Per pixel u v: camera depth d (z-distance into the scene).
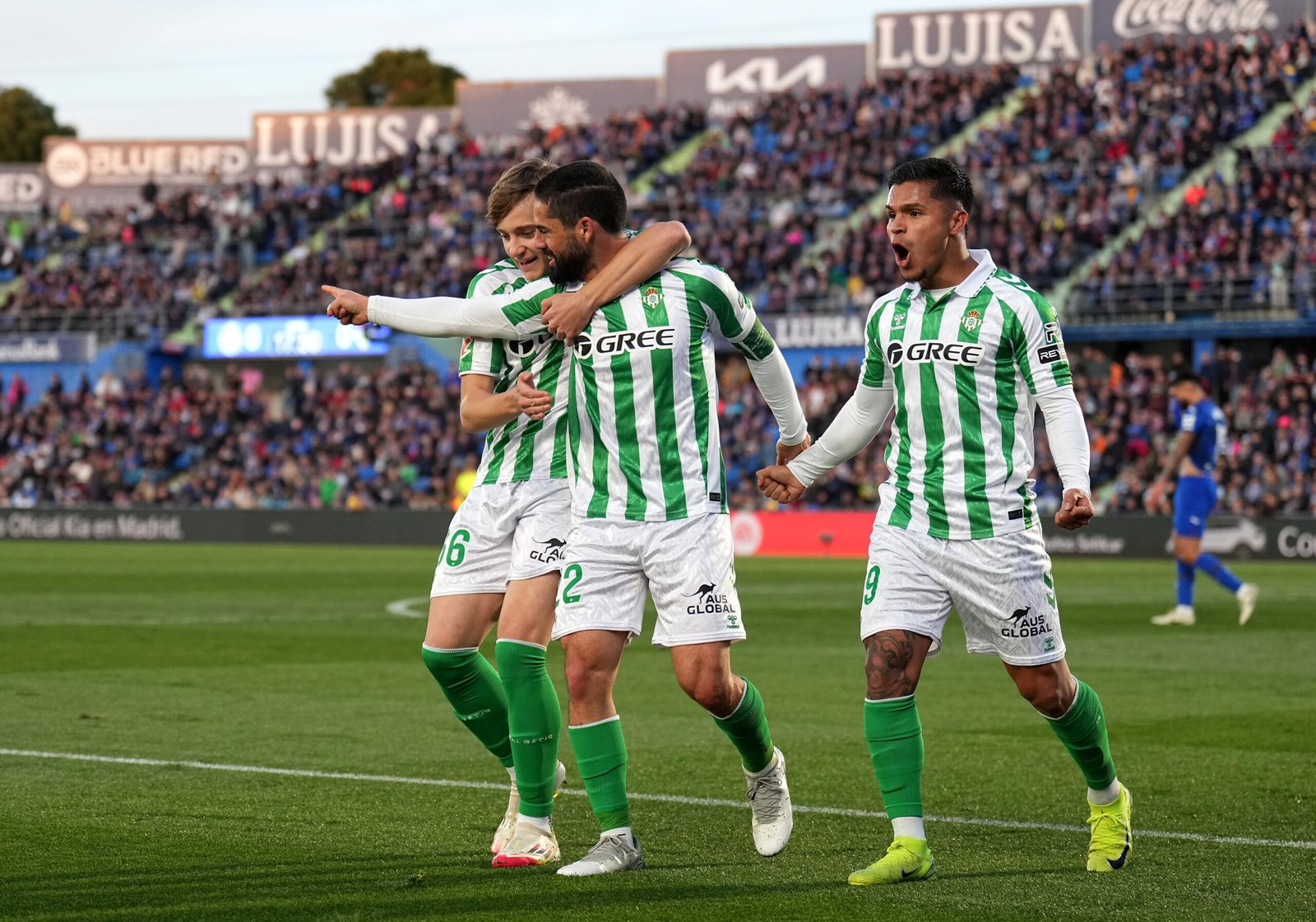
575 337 11.11
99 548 71.56
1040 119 86.94
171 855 11.43
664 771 15.67
